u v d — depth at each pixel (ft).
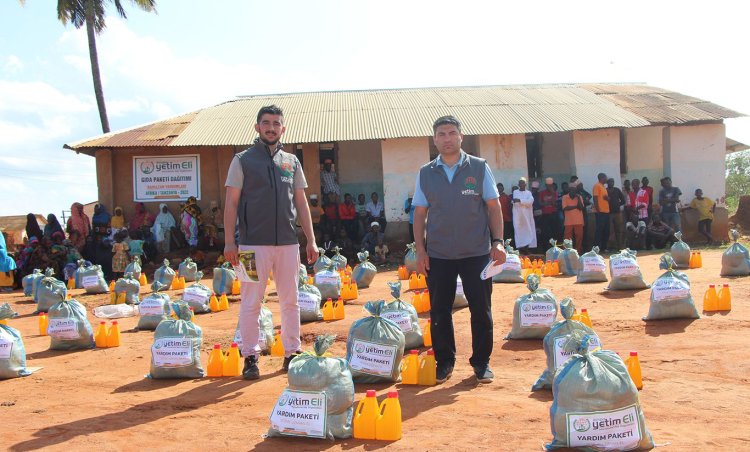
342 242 70.38
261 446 16.33
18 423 19.10
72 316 30.50
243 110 82.48
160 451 16.25
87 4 95.40
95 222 70.23
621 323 29.32
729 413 17.30
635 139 79.71
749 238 77.41
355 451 15.71
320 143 81.71
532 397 19.52
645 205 70.79
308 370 16.79
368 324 22.18
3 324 25.84
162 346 23.91
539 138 81.92
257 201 22.61
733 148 89.15
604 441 14.67
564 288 40.27
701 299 33.42
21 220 135.33
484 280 21.22
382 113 78.84
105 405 20.77
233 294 47.14
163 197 73.92
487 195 21.15
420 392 20.53
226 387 22.34
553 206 70.13
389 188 73.67
